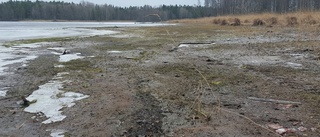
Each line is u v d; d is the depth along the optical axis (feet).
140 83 24.12
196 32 88.02
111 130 14.98
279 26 92.79
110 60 36.55
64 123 16.02
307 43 47.88
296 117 16.03
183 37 70.74
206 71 28.53
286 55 37.47
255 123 15.25
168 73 27.86
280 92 20.88
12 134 14.82
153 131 14.78
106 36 78.64
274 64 31.81
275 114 16.56
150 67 31.14
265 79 24.95
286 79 24.85
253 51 42.04
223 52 41.88
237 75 26.58
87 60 36.83
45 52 45.14
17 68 31.60
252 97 19.75
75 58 38.73
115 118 16.48
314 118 15.83
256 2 207.00
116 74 27.89
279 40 54.90
